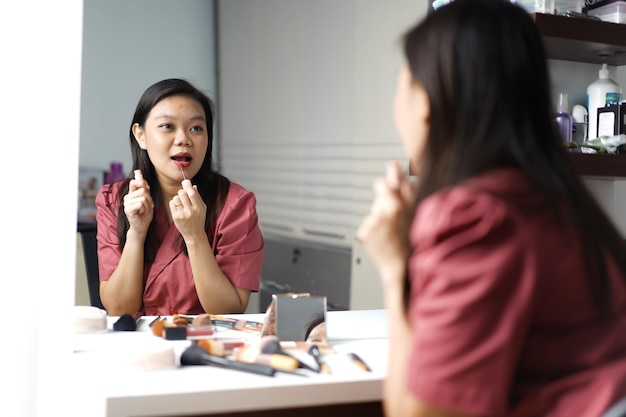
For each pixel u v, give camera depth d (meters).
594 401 0.71
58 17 1.28
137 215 1.63
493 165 0.75
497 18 0.79
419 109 0.82
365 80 2.78
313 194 3.15
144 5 3.49
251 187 3.59
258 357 1.07
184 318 1.38
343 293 2.83
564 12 1.66
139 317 1.47
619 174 1.70
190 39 3.58
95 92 3.40
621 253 0.80
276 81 3.42
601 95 1.74
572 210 0.76
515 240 0.70
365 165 2.79
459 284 0.70
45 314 1.27
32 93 1.28
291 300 1.23
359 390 1.02
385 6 2.60
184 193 1.61
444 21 0.80
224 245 1.70
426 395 0.69
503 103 0.77
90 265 1.89
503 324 0.69
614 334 0.74
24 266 1.28
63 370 1.24
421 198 0.79
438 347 0.69
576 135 1.73
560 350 0.73
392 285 0.83
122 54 3.46
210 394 0.96
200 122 1.69
